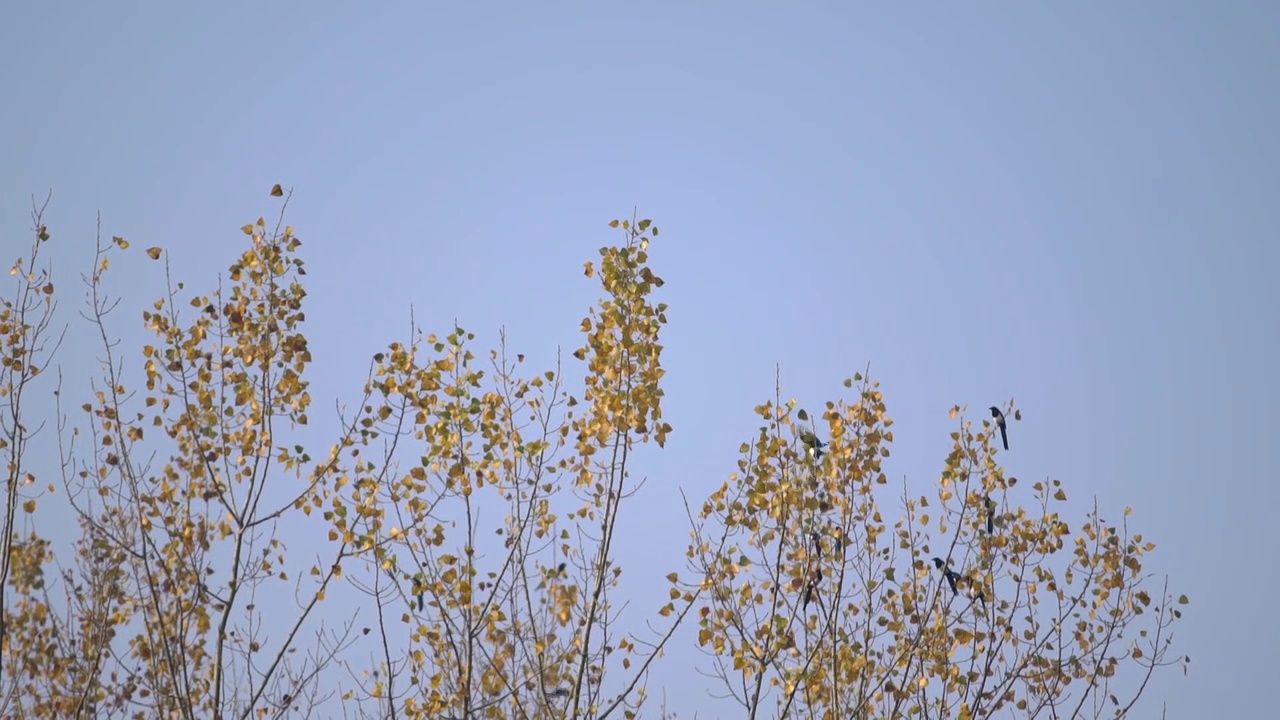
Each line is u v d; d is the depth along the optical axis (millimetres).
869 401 39438
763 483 36625
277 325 36875
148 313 36562
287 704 34000
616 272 36906
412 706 34500
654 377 35969
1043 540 41062
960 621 39406
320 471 35625
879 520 38469
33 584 40344
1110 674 39281
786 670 35750
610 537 34500
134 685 36094
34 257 36469
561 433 36656
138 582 34781
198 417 35906
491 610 34938
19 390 34875
